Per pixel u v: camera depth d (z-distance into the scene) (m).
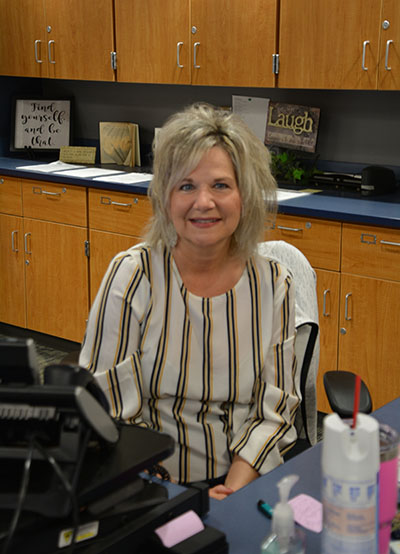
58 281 4.07
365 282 2.96
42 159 4.63
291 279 1.62
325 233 3.03
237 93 4.01
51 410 0.97
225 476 1.58
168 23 3.73
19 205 4.14
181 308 1.54
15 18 4.33
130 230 3.67
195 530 1.05
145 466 1.02
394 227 2.83
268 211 1.62
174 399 1.56
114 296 1.54
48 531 0.94
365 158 3.69
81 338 4.06
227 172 1.49
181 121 1.51
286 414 1.58
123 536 0.99
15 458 0.97
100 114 4.64
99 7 3.96
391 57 3.08
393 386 2.98
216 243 1.50
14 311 4.34
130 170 4.17
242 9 3.46
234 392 1.55
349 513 0.90
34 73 4.34
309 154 3.80
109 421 1.02
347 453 0.90
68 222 3.93
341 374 1.69
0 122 4.70
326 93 3.73
